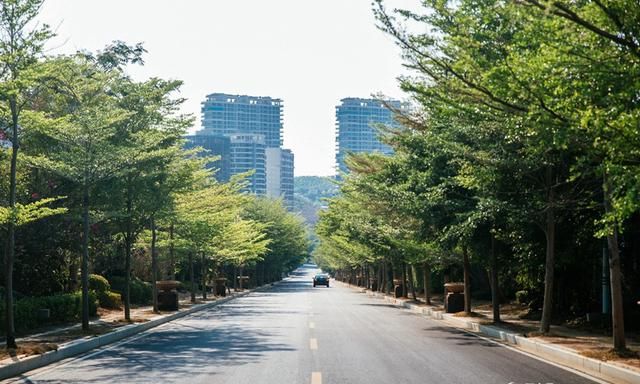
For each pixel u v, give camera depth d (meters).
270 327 23.52
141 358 14.89
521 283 30.17
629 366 12.48
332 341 18.42
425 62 13.91
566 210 20.47
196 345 17.67
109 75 24.36
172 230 36.53
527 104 11.16
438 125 21.20
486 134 17.91
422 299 47.94
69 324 23.34
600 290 24.05
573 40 9.64
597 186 18.45
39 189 24.31
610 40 9.68
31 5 15.47
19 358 13.58
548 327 18.92
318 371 12.49
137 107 24.91
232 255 50.84
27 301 21.59
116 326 22.39
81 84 22.91
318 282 88.94
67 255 30.36
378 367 13.04
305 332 21.41
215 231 38.34
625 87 9.21
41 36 15.73
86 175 20.53
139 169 24.19
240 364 13.59
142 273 50.03
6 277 15.35
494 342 18.58
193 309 35.00
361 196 36.00
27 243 24.59
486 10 11.06
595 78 9.32
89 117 20.16
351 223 44.91
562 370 12.89
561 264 22.39
